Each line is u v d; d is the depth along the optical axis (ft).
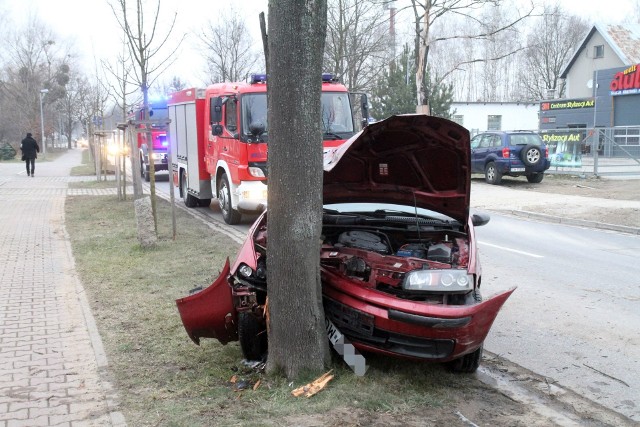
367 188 20.13
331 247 17.93
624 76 130.11
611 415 15.35
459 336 14.98
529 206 56.44
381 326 15.39
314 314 15.46
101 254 31.99
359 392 14.97
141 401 14.76
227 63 102.78
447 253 17.66
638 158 88.89
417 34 69.62
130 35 38.52
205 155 50.08
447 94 110.01
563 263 33.17
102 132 70.79
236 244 34.53
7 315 21.75
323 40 14.90
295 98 14.65
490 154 76.84
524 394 16.34
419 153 18.40
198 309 16.30
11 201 56.08
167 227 41.14
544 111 150.61
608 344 20.48
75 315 21.79
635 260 34.12
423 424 13.84
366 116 43.52
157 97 72.95
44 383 15.88
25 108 195.31
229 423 13.47
